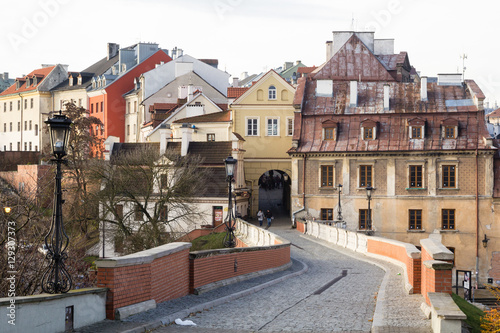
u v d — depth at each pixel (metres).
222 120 77.00
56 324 13.26
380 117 65.38
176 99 103.00
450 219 62.19
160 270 17.48
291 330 15.07
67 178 60.94
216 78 107.50
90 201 56.25
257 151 74.62
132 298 15.87
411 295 19.23
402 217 62.91
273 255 29.80
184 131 69.56
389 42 85.94
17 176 72.88
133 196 56.00
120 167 57.62
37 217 27.91
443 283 15.56
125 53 116.50
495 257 61.03
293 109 74.44
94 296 14.58
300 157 64.75
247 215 73.25
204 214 60.59
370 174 63.78
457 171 62.03
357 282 25.45
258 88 74.69
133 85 112.88
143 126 99.88
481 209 61.53
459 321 12.55
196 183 60.00
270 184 100.38
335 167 64.12
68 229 55.34
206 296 19.75
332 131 65.44
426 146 62.78
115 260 15.01
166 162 61.88
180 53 124.12
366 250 39.12
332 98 68.44
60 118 15.05
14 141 132.50
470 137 62.72
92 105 115.69
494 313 16.69
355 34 82.94
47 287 14.15
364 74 76.69
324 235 50.00
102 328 14.09
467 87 66.75
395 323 14.85
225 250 22.94
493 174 61.88
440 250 16.30
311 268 32.88
